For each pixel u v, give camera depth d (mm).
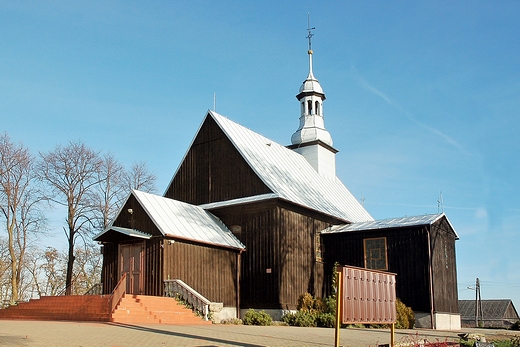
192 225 30797
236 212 33531
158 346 14188
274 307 30781
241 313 31797
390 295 15727
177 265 28359
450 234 36531
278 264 31219
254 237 32469
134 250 29250
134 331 18016
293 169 39500
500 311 81562
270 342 16797
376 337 20594
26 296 55375
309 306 31312
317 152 45031
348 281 13469
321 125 46375
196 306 26094
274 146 40406
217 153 35500
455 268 36438
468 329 34656
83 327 18812
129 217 29938
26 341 14180
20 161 40938
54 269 56438
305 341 17672
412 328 30469
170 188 37156
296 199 33719
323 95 47125
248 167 33844
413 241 32781
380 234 34000
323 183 42781
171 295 26891
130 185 50219
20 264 42156
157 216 29172
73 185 43719
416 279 32219
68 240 43062
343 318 13047
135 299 24219
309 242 34500
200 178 35875
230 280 31562
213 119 36188
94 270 55562
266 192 32750
